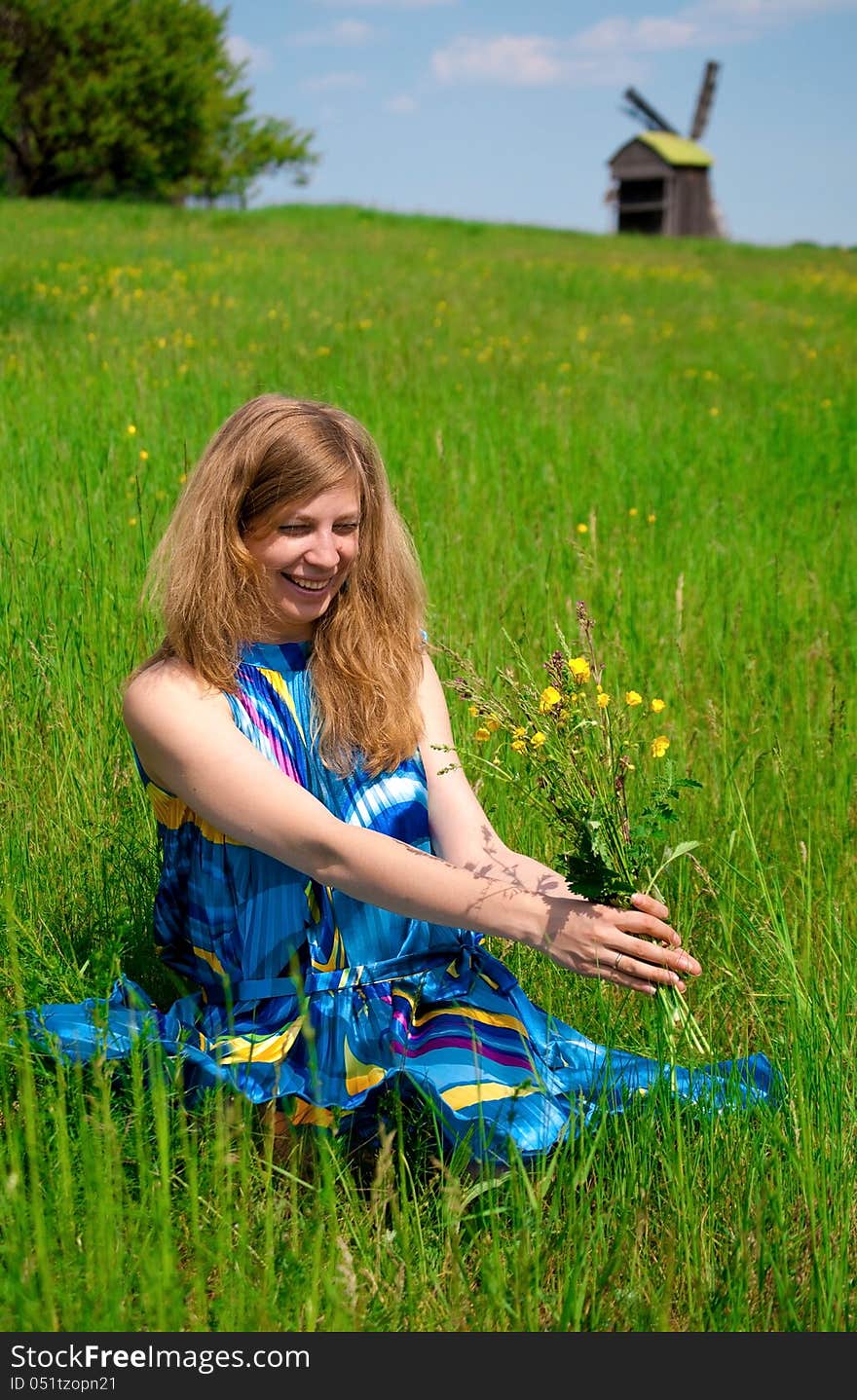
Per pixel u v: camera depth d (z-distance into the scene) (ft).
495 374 31.09
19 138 117.70
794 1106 7.29
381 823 7.62
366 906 7.35
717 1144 7.16
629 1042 8.34
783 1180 6.99
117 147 118.52
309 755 7.56
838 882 10.25
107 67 116.06
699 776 11.76
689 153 157.99
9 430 19.01
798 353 42.19
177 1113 6.98
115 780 10.54
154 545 14.30
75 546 13.88
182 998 7.69
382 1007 7.25
